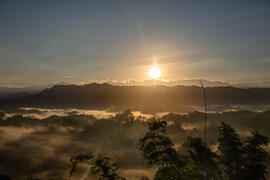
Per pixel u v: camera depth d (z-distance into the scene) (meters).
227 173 24.91
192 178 17.98
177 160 19.88
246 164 24.84
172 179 17.27
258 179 24.39
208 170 23.31
